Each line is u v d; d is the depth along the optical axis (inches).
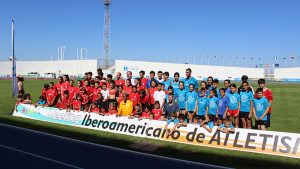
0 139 423.5
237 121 451.8
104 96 558.3
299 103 1050.1
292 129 558.9
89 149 377.7
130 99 510.3
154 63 3732.8
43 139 430.0
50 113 586.9
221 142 394.3
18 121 576.7
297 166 320.8
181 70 3939.5
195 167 311.7
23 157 334.0
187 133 420.5
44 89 647.1
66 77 618.2
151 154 361.4
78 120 538.0
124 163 319.9
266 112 425.4
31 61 4109.3
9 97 1045.2
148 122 457.7
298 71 4288.9
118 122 487.8
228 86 477.1
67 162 318.7
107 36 3139.8
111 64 3395.7
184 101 485.7
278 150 360.8
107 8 3038.9
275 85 2485.2
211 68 4099.4
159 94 498.3
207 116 453.1
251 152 374.0
